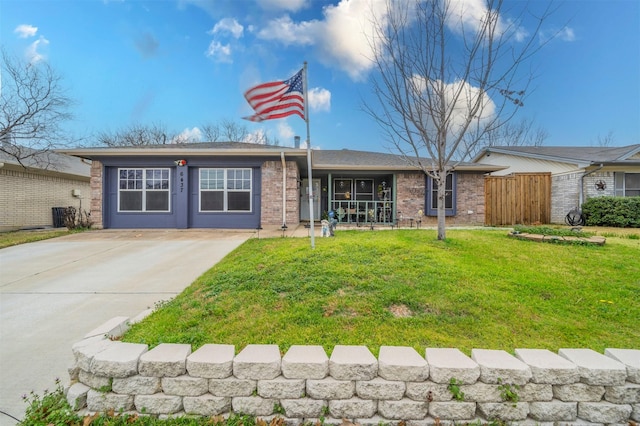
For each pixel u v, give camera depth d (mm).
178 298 3912
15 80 12078
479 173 12242
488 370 2041
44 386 2451
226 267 4969
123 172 11133
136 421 2062
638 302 3604
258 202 11156
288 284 3867
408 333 2828
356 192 14578
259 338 2736
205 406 2096
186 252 7016
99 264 6062
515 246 5938
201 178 11188
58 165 14328
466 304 3389
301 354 2184
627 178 11695
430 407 2039
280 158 11023
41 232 11664
